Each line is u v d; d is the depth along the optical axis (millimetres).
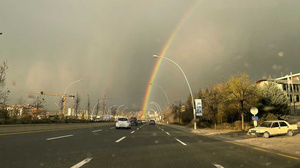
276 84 32344
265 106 30625
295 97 51812
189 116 53219
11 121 20797
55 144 10445
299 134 19859
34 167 5785
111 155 7973
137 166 6297
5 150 8328
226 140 15898
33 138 13062
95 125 44125
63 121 32188
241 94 27078
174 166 6418
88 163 6465
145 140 14102
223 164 6793
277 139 15906
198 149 10383
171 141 14023
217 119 36531
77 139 13164
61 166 5969
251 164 6852
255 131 18578
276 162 7258
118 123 28891
